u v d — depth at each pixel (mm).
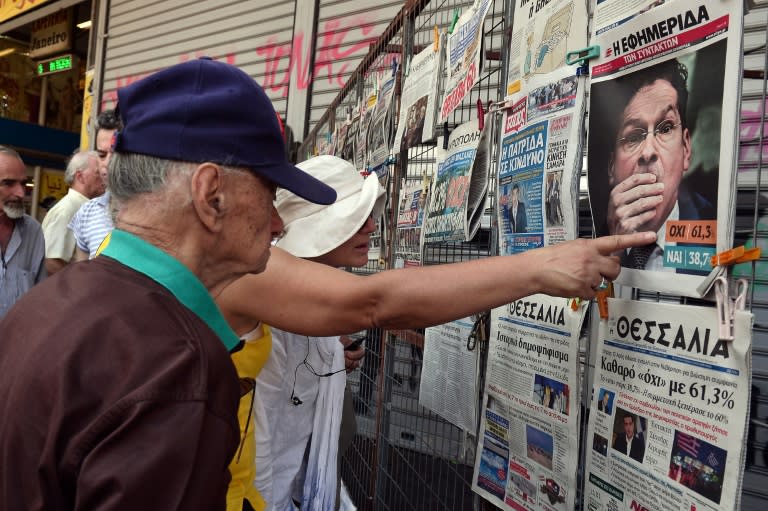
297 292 1293
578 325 1272
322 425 1892
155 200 851
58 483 695
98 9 9953
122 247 854
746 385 904
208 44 7684
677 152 1049
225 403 761
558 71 1396
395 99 2818
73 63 13578
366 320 1295
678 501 999
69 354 725
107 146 3008
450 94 2037
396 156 2781
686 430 997
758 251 884
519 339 1499
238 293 1314
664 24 1082
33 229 3773
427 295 1238
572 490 1267
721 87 961
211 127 853
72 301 787
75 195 4086
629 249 1165
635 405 1119
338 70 5934
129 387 705
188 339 759
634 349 1135
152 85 867
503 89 1763
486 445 1637
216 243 894
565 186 1328
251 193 901
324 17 6137
